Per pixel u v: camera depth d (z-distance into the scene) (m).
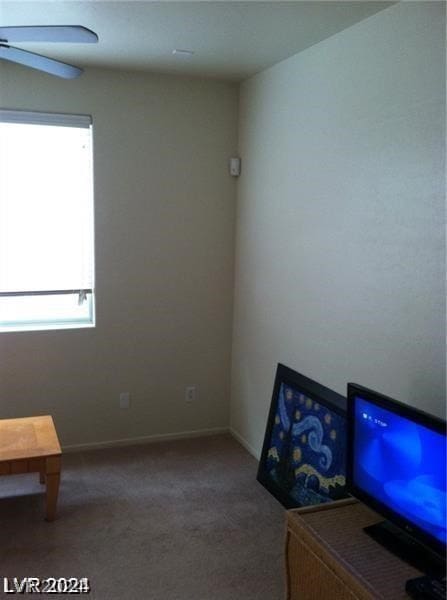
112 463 3.72
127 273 3.87
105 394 3.94
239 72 3.63
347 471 2.33
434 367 2.25
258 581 2.54
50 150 3.65
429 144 2.23
